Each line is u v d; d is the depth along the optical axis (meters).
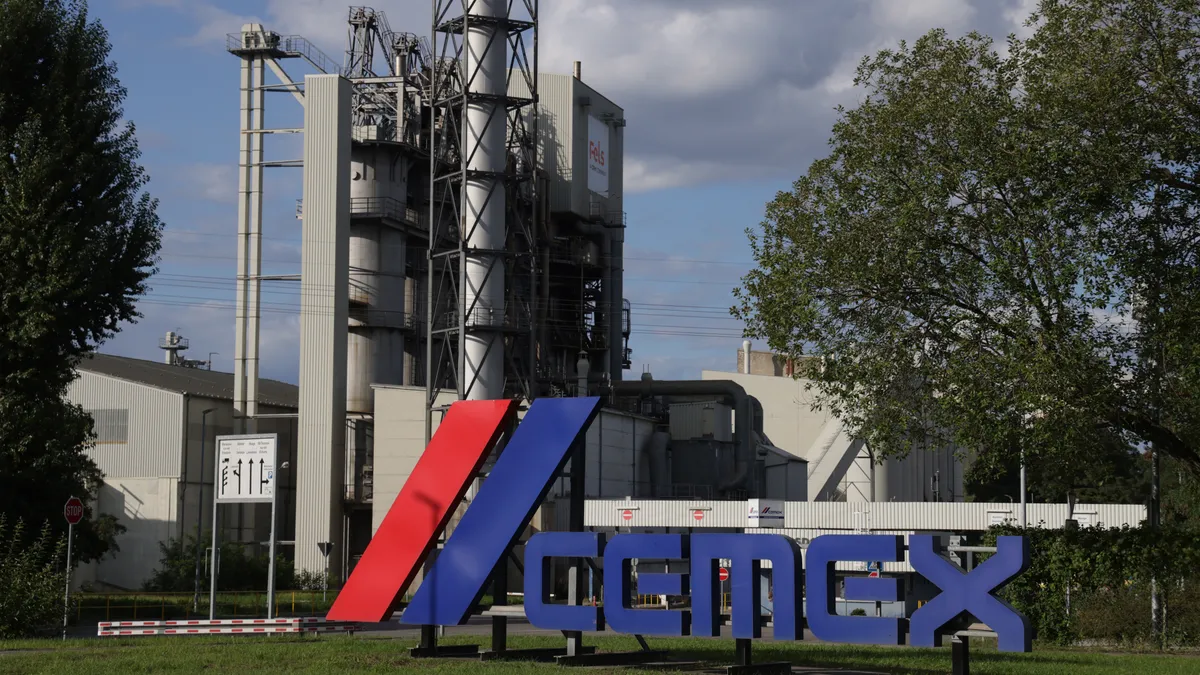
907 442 33.28
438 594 24.86
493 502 24.56
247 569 72.19
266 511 82.00
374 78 84.19
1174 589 33.16
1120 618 33.19
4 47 42.81
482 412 25.28
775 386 105.38
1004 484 103.88
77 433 43.34
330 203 77.69
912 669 24.31
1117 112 29.31
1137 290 30.05
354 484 76.81
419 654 25.34
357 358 80.81
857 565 48.06
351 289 81.44
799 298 32.91
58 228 41.25
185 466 76.88
